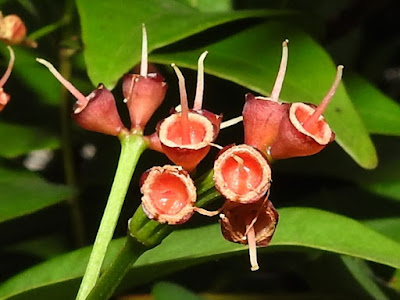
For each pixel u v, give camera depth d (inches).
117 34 9.8
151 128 11.7
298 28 11.0
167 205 8.1
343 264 11.2
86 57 9.6
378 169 12.4
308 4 13.6
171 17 10.3
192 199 8.0
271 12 10.9
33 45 10.3
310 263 11.7
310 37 10.9
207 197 8.2
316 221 10.0
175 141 8.3
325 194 12.5
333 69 10.6
